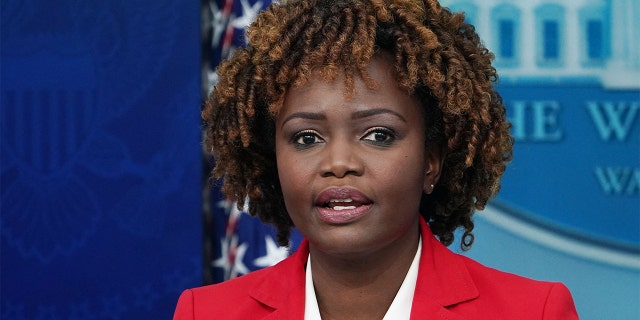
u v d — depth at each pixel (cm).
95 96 422
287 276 281
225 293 289
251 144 287
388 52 251
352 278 262
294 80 248
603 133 420
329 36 247
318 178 245
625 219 421
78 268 422
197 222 419
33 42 425
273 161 292
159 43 420
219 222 432
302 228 253
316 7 258
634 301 422
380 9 252
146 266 420
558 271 425
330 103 243
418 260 269
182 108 418
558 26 419
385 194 244
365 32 245
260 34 263
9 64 426
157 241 420
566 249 424
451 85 254
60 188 423
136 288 420
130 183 421
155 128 420
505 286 269
